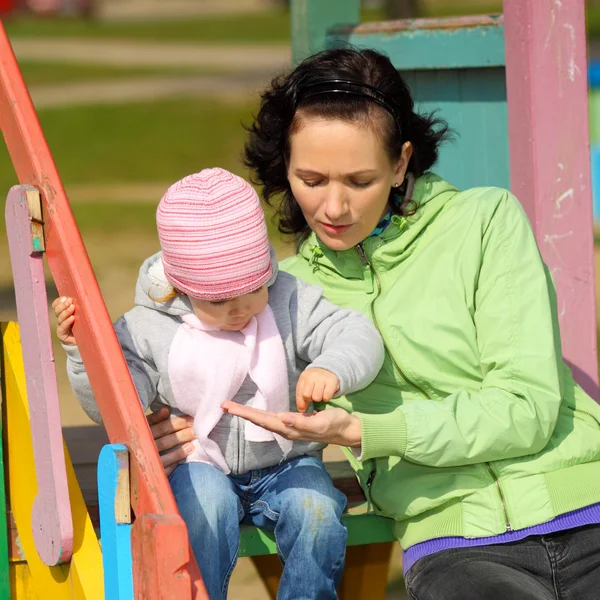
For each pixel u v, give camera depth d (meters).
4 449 8.84
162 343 8.29
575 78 10.33
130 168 53.56
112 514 6.59
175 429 8.41
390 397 8.90
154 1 169.88
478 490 8.31
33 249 7.62
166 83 81.44
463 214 8.91
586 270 10.57
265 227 8.05
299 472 8.51
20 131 7.82
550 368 8.28
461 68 12.60
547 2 10.20
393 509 8.66
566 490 8.23
